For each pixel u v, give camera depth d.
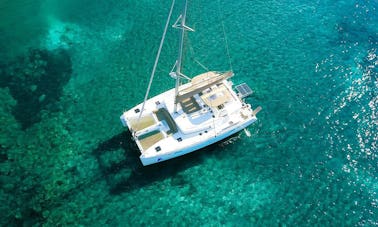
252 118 27.42
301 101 30.81
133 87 31.72
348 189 26.09
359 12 37.75
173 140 26.30
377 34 35.75
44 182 26.38
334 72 32.72
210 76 27.77
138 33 35.69
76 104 30.70
